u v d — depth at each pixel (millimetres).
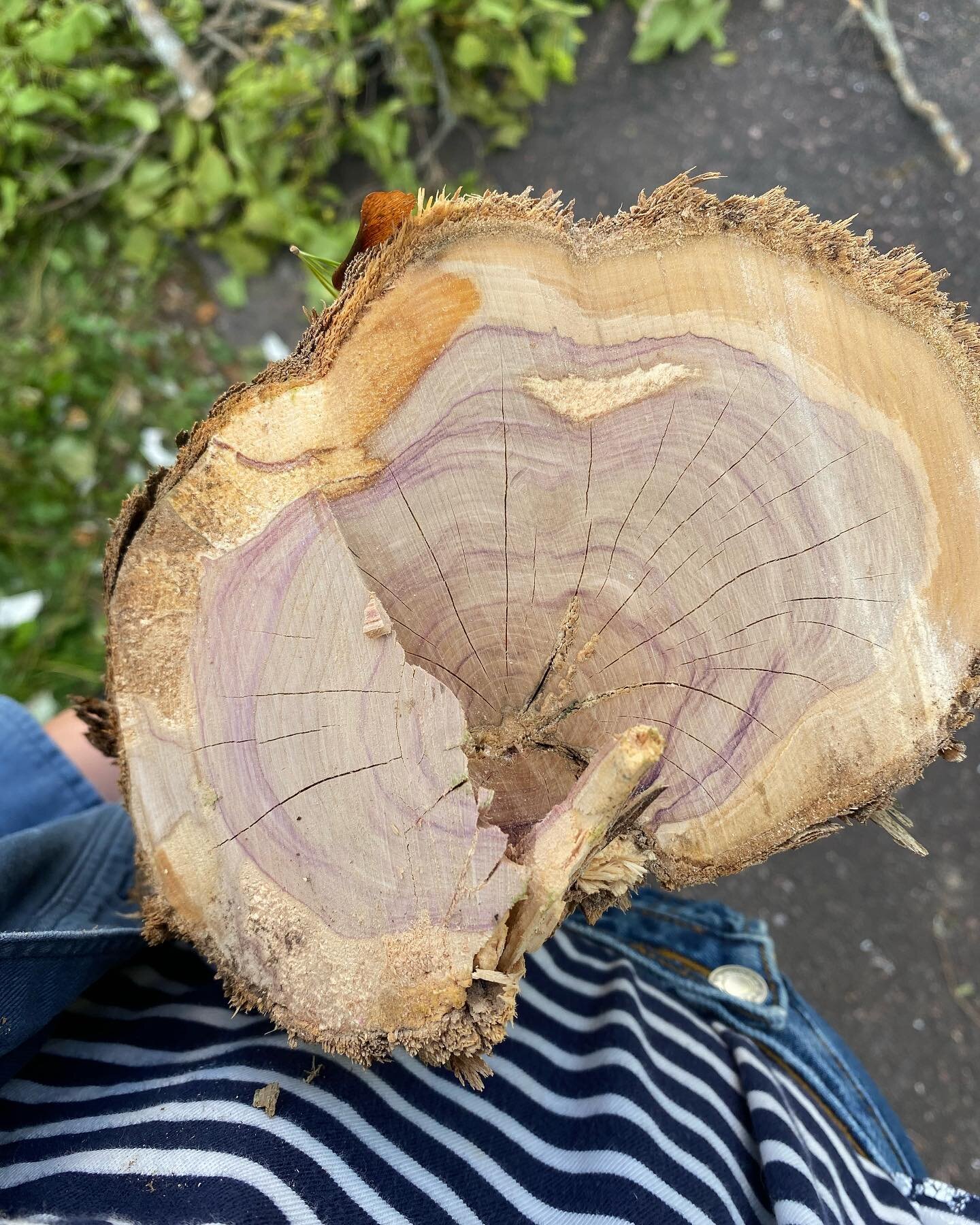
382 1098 807
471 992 713
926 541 812
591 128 2111
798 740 844
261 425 748
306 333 747
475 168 2158
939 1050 1793
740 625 818
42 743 1214
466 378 771
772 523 803
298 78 1994
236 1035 885
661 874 893
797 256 783
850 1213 954
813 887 1883
